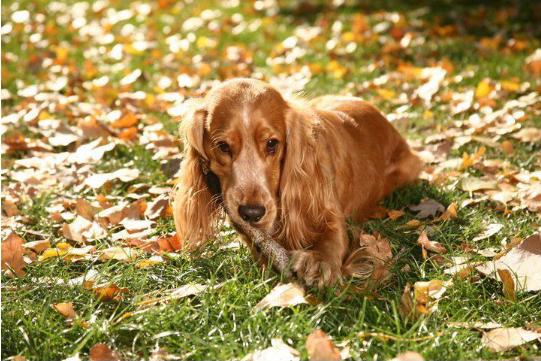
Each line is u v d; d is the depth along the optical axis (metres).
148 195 4.32
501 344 2.68
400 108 5.78
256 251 3.48
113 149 5.17
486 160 4.76
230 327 2.88
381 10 9.76
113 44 8.86
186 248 3.61
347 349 2.62
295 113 3.56
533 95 5.89
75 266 3.54
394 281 3.29
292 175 3.54
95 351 2.66
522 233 3.69
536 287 3.05
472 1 9.88
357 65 7.36
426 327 2.80
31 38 8.86
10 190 4.50
